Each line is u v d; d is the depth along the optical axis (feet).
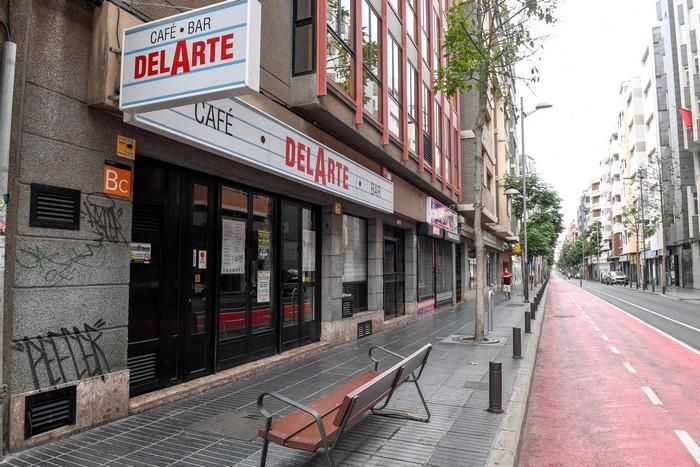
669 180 134.10
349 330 36.83
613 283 220.43
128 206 17.71
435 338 38.60
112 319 16.92
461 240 84.79
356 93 33.32
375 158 40.96
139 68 15.20
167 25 14.87
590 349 38.52
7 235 13.74
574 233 551.59
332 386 22.44
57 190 15.14
